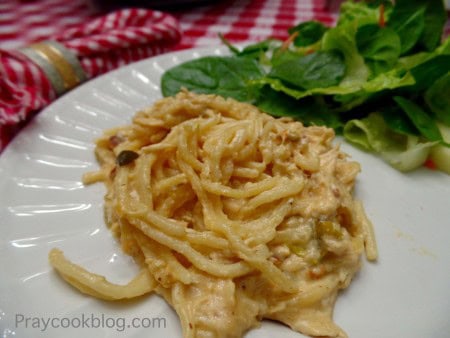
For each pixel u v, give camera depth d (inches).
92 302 5.3
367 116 8.5
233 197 5.8
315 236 5.7
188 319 4.9
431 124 7.7
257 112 7.3
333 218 5.8
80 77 9.7
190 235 5.5
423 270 5.7
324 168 6.3
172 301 5.2
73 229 6.2
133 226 5.7
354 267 5.6
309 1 16.0
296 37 10.7
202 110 6.8
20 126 8.1
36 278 5.5
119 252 5.9
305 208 5.8
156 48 11.2
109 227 6.2
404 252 5.9
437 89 8.2
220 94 9.0
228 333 4.9
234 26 13.6
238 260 5.4
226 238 5.5
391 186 7.0
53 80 9.2
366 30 9.2
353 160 7.7
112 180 6.6
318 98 8.6
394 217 6.5
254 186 5.8
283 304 5.2
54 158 7.4
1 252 5.7
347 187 6.6
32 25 13.5
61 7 15.1
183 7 15.0
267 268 5.2
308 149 6.4
